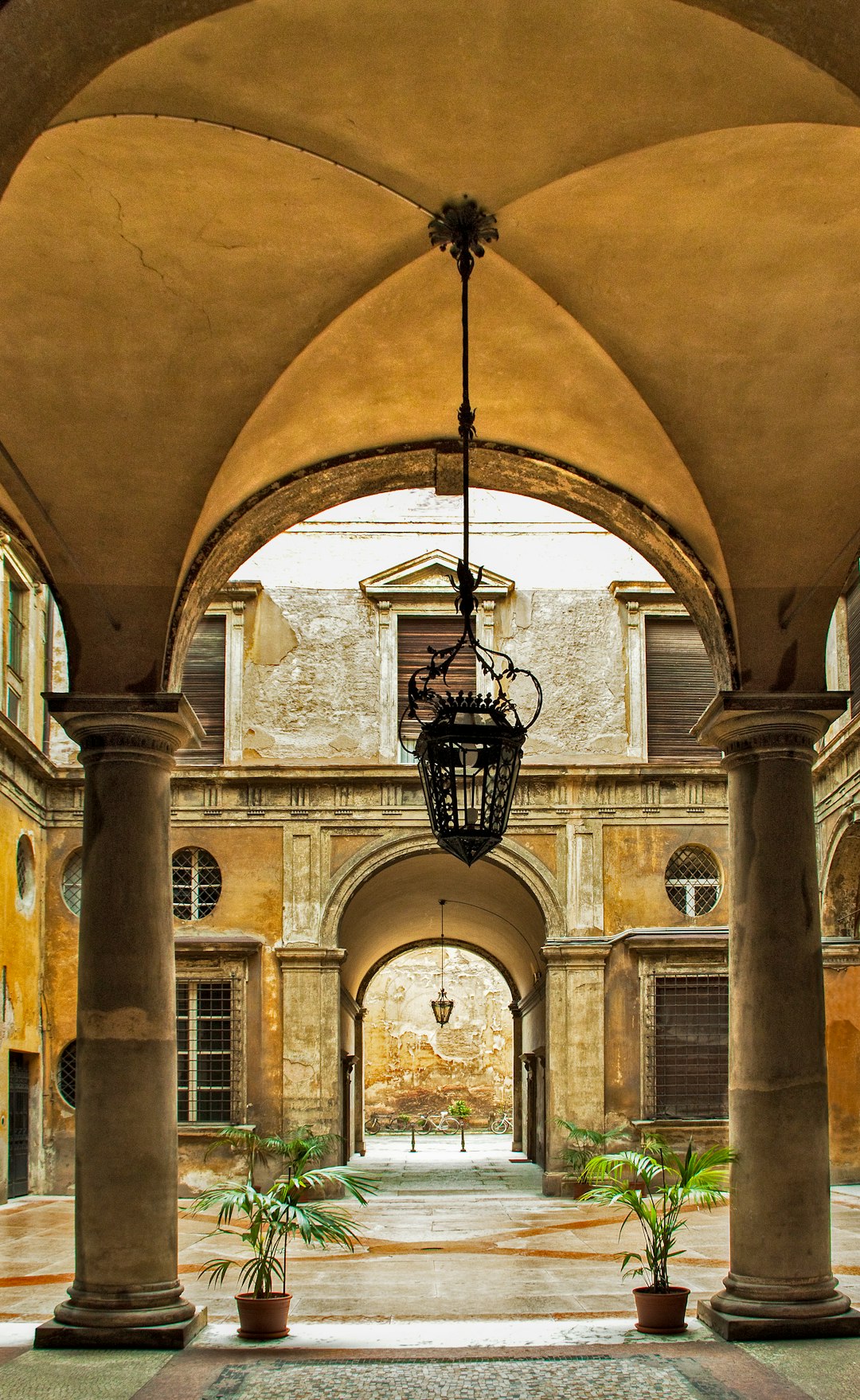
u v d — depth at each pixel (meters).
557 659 22.94
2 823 19.81
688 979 21.69
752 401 9.58
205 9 5.47
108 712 9.77
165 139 7.60
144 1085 9.30
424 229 8.66
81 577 9.94
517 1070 32.25
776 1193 9.21
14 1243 15.22
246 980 21.73
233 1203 9.20
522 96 7.46
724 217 8.32
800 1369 8.01
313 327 9.35
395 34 6.97
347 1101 26.34
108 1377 7.97
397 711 22.80
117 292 8.75
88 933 9.53
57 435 9.48
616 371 9.70
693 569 10.53
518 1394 7.55
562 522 23.44
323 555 23.33
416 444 11.04
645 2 6.63
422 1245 15.11
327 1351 8.80
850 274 8.66
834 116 7.19
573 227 8.59
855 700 19.59
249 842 22.23
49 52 4.84
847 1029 20.73
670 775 22.33
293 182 8.12
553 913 22.03
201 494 9.89
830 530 10.05
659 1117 21.23
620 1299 11.07
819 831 21.23
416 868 24.30
